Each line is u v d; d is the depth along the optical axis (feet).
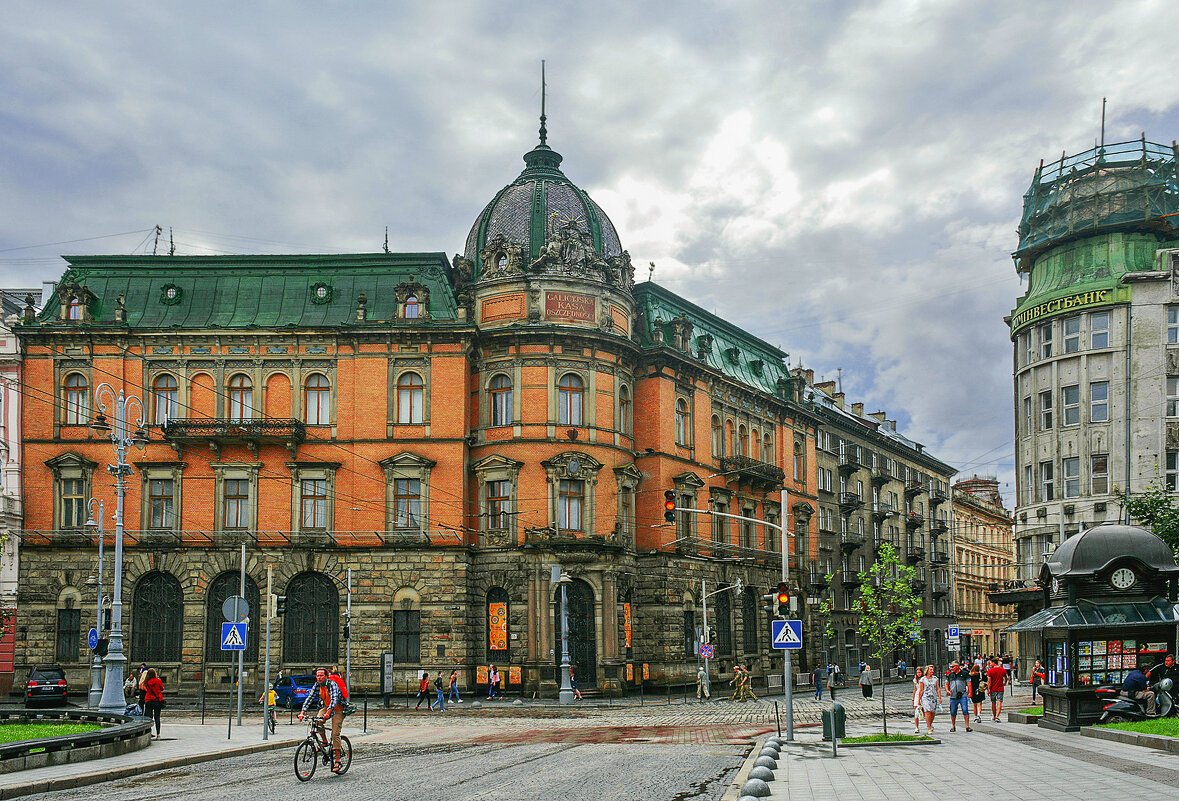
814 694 209.26
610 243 213.25
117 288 197.16
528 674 183.21
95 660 147.54
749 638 235.61
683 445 218.59
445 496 187.32
